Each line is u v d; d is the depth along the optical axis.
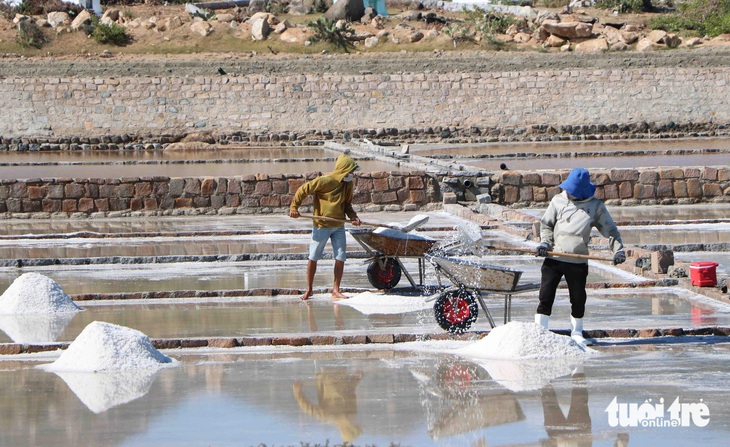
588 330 14.19
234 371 12.39
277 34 85.88
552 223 13.50
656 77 76.94
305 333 14.52
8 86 73.25
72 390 11.46
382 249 17.55
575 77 76.94
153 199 31.70
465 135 71.69
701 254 22.66
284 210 32.00
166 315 16.25
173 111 73.75
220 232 26.86
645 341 13.87
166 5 98.69
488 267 13.87
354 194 32.41
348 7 92.38
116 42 83.62
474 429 9.77
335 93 75.38
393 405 10.68
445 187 32.56
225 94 74.69
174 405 10.76
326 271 20.86
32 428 9.91
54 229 28.70
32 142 67.94
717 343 13.67
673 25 89.81
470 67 78.88
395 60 80.06
